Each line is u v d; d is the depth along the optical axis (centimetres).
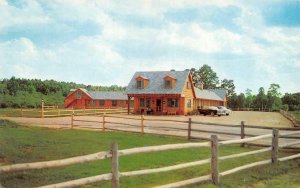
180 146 991
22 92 12138
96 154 780
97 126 3167
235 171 1197
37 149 1636
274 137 1412
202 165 1341
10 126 2827
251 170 1285
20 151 1559
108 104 8412
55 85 14125
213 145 1081
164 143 2005
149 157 1470
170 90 5953
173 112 5978
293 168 1377
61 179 1083
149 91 6072
